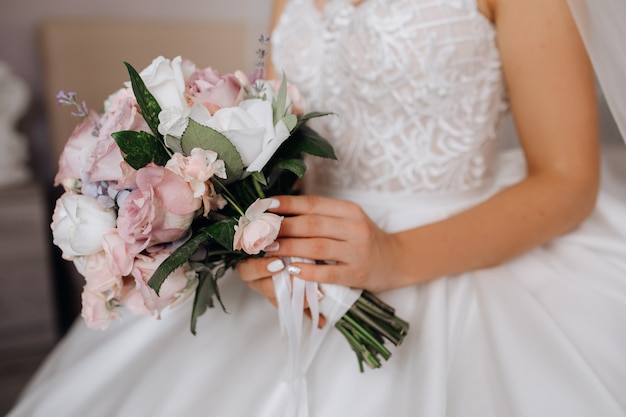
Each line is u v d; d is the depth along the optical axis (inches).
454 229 26.4
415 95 28.0
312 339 24.5
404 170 29.5
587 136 26.6
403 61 27.6
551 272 27.8
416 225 29.0
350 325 24.3
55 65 72.7
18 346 69.6
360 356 24.2
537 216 26.6
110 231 21.5
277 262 23.7
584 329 25.0
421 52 27.5
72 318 79.8
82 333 32.3
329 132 30.7
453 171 29.5
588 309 25.7
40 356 69.7
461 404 22.7
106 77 74.7
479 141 29.4
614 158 32.8
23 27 75.7
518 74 27.1
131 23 74.3
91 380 27.9
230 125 21.6
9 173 68.9
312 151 24.3
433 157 29.1
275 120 23.0
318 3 31.7
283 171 26.3
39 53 76.0
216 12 80.3
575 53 25.9
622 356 24.0
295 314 23.8
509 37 27.1
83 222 21.4
